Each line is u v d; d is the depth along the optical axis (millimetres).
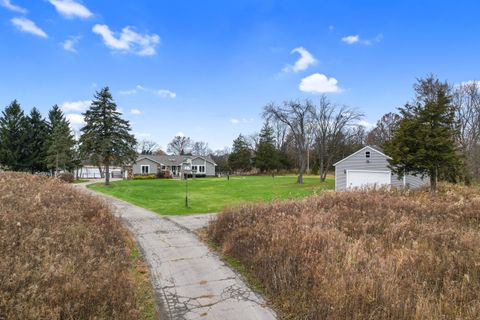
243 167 60031
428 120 14094
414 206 8664
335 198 9547
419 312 3564
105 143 28891
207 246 7750
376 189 11898
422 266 4848
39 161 42281
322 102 47250
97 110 29703
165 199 18531
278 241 5883
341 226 7113
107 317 3693
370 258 5082
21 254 4461
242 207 9109
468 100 27406
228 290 5113
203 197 19719
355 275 4375
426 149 13992
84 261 4859
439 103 13953
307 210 8367
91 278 4266
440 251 5508
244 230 7250
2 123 40812
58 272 4117
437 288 4379
